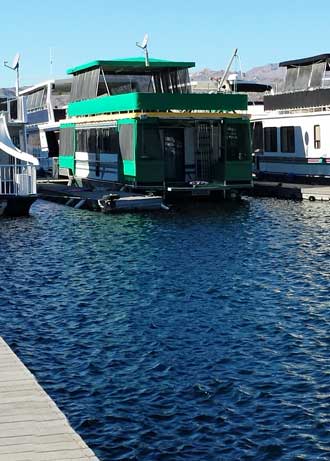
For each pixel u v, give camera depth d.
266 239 27.97
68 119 49.00
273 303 18.78
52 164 55.59
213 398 12.69
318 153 44.09
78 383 13.38
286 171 46.97
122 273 22.36
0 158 36.47
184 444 11.09
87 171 45.66
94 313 18.02
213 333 16.30
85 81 45.53
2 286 20.83
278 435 11.34
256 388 13.09
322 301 18.89
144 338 15.98
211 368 14.09
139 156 37.72
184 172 40.72
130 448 10.98
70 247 26.64
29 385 11.78
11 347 15.44
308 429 11.53
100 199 35.84
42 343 15.71
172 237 28.50
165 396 12.77
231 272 22.39
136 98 37.53
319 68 45.47
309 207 37.19
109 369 14.07
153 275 22.03
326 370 13.91
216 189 38.53
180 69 42.66
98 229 30.55
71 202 38.72
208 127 40.34
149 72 44.75
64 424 10.28
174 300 19.19
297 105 46.44
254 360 14.51
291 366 14.16
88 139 45.38
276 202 39.66
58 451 9.48
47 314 17.97
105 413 12.11
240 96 39.25
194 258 24.53
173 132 40.38
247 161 39.34
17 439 9.81
